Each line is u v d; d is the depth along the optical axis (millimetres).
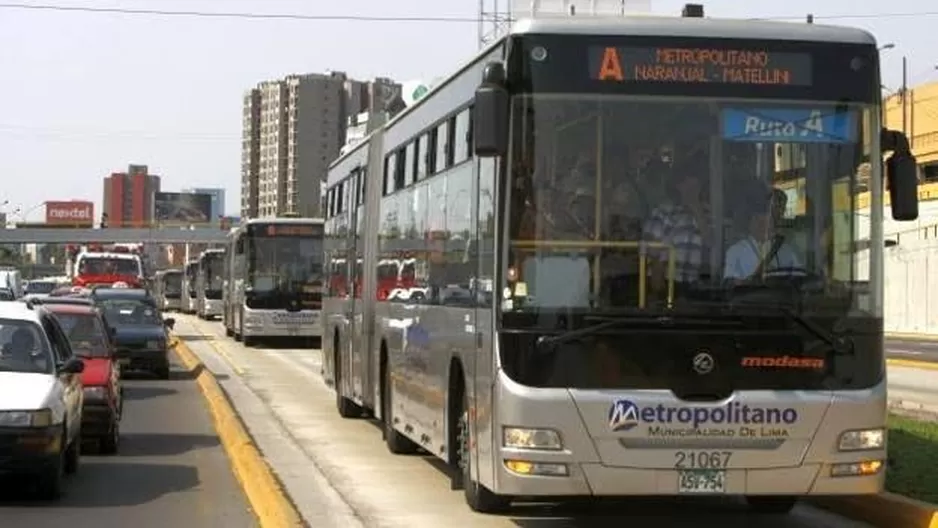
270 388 36406
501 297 12594
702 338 12406
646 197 12617
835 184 12891
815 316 12555
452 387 15625
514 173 12641
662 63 12820
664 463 12242
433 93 17531
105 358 22312
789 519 15414
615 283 12484
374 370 22453
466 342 14547
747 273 12562
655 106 12766
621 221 12570
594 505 16234
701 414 12258
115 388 22219
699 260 12562
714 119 12789
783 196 12742
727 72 12867
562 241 12555
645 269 12508
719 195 12680
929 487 15727
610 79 12766
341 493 17156
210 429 25922
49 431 15812
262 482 17062
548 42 12766
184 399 33000
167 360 39750
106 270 71250
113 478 18922
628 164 12656
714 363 12391
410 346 18766
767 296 12539
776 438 12367
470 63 15023
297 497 16812
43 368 17031
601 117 12711
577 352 12344
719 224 12641
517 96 12719
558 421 12234
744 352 12438
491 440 12922
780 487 12406
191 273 119875
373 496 16891
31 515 15609
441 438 16250
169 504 16531
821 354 12539
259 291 58312
